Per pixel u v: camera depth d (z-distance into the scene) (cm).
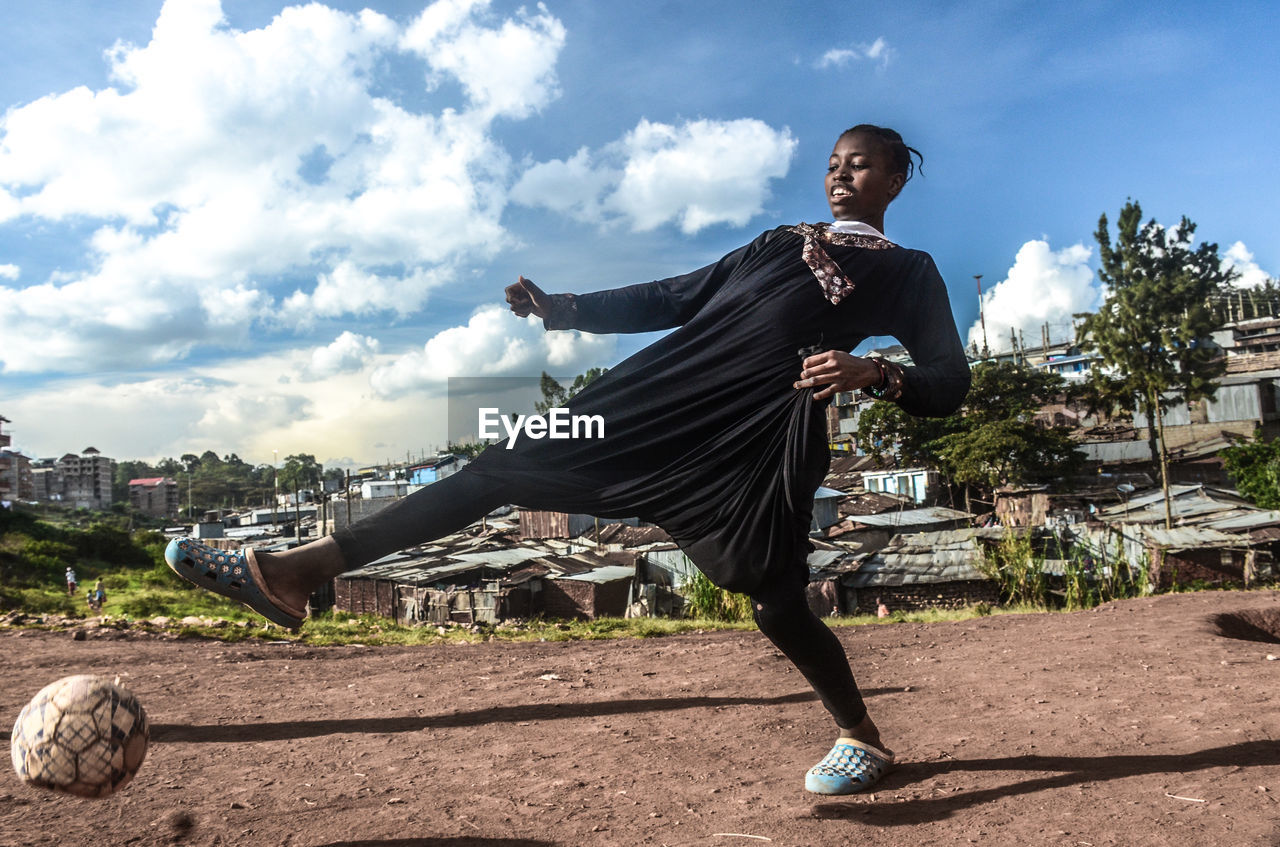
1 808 251
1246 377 4781
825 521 3981
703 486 214
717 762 302
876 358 205
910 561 2586
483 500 205
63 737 162
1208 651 475
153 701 454
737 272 234
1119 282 4212
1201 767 259
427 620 2909
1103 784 248
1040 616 714
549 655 638
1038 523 3472
